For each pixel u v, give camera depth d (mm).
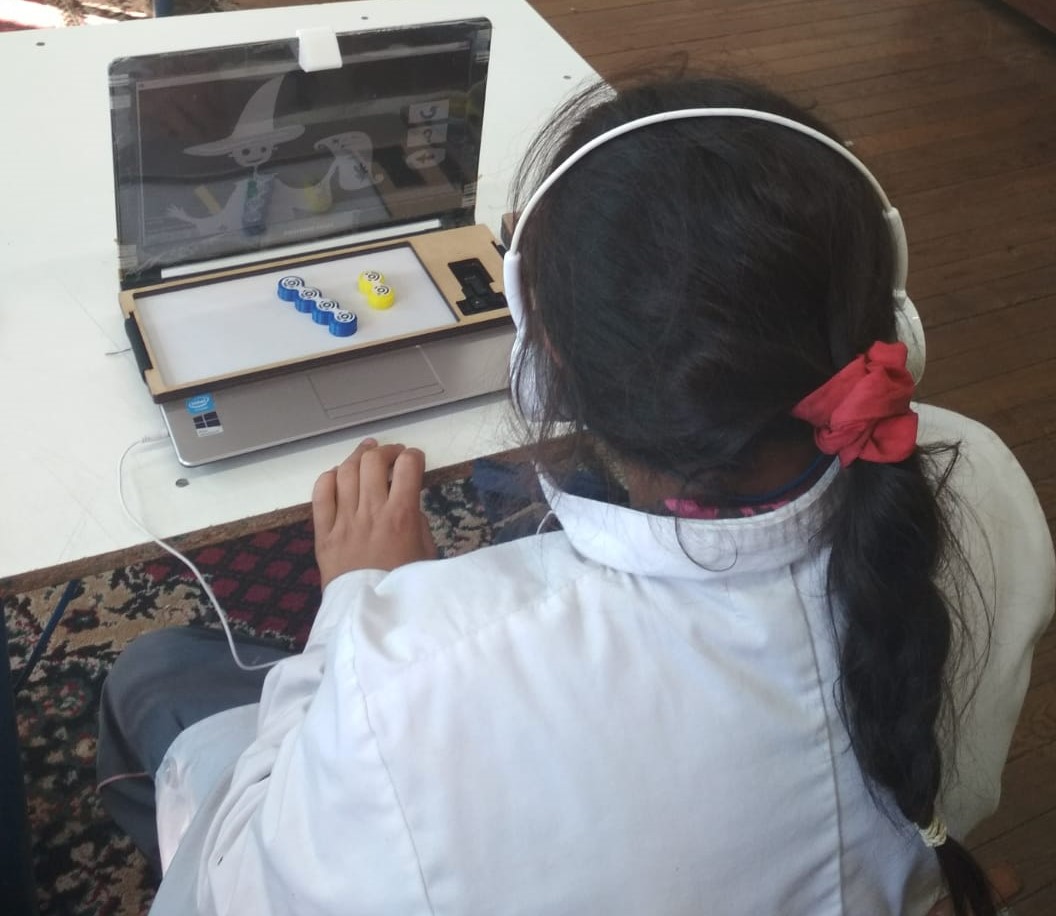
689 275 517
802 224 526
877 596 572
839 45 3016
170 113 961
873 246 559
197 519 920
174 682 1121
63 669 1600
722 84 590
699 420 538
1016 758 1602
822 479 584
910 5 3209
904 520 563
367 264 1092
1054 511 1952
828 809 611
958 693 686
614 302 536
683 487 575
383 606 613
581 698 576
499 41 1498
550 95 1416
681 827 580
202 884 760
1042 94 2920
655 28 2994
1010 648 730
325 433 972
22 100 1302
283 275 1067
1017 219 2527
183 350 989
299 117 1025
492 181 1278
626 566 601
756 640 593
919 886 700
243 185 1054
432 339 1038
